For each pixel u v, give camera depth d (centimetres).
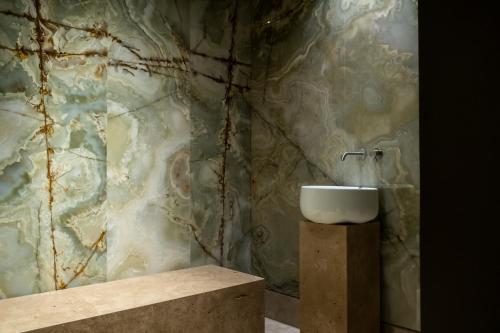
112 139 260
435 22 243
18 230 226
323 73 282
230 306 243
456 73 259
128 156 267
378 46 252
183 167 293
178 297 221
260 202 326
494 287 292
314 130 288
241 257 328
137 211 271
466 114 267
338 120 273
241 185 328
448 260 252
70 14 243
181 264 292
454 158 257
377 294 247
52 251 238
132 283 249
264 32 323
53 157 238
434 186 241
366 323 240
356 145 264
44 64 234
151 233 277
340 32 272
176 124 289
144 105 274
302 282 254
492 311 290
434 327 240
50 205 237
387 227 249
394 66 244
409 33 236
